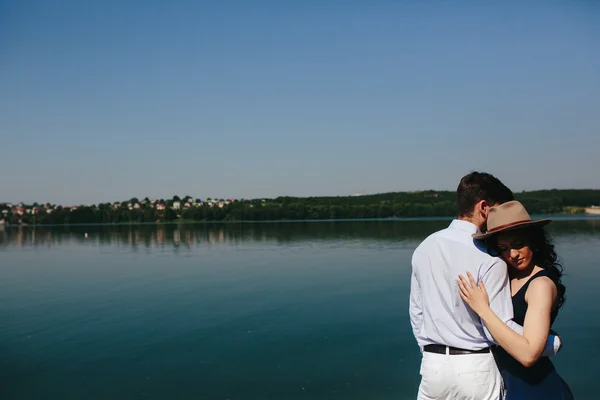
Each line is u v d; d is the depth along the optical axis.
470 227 3.11
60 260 28.12
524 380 3.02
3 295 16.12
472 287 2.87
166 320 11.62
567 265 19.09
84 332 10.66
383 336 9.63
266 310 12.43
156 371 7.96
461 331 2.96
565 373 7.23
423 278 3.12
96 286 17.50
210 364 8.25
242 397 6.80
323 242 36.59
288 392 6.93
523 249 2.96
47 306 13.88
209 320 11.48
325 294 14.49
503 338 2.73
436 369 3.02
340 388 7.05
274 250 30.77
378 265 21.25
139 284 17.72
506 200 3.26
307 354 8.63
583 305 11.71
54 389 7.25
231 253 29.62
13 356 8.93
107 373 7.91
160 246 37.31
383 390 6.92
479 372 2.92
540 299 2.86
